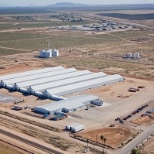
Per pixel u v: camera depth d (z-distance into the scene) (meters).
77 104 124.75
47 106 121.38
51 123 108.62
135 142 92.94
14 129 101.88
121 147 89.75
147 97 140.88
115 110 122.44
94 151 86.88
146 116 115.81
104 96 141.75
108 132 100.56
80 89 150.25
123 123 108.38
